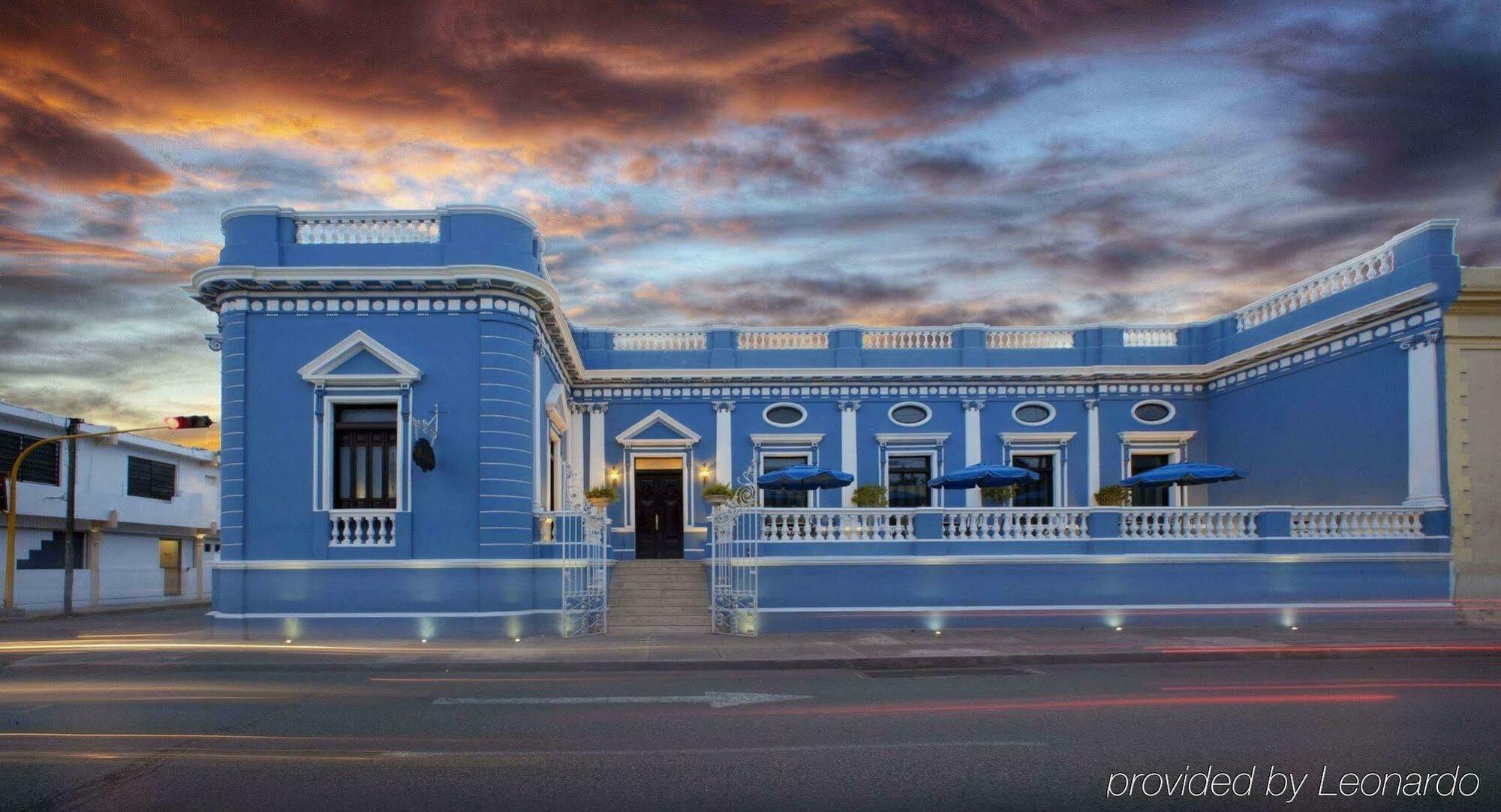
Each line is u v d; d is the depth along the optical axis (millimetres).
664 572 23266
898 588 19344
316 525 18359
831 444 27453
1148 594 19625
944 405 27656
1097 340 27875
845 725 9789
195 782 7598
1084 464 27484
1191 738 9047
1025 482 27438
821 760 8234
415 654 15695
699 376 26969
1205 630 18688
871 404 27625
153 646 17000
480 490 18594
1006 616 19391
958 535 19938
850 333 27844
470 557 18469
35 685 13133
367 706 11109
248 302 18734
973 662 15047
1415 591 19812
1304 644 16250
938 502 27266
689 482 27062
